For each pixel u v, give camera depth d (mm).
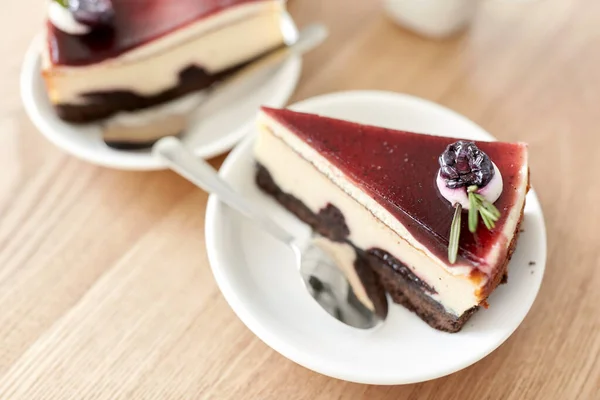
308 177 355
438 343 320
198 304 345
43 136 401
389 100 386
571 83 426
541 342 334
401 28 457
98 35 401
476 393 321
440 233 316
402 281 338
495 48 444
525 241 337
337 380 325
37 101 394
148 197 380
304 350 306
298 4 465
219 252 332
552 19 457
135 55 402
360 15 463
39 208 374
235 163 369
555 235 366
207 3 416
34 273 353
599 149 397
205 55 424
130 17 409
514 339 335
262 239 352
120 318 340
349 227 353
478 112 414
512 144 336
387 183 332
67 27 396
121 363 327
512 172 328
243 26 424
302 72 434
